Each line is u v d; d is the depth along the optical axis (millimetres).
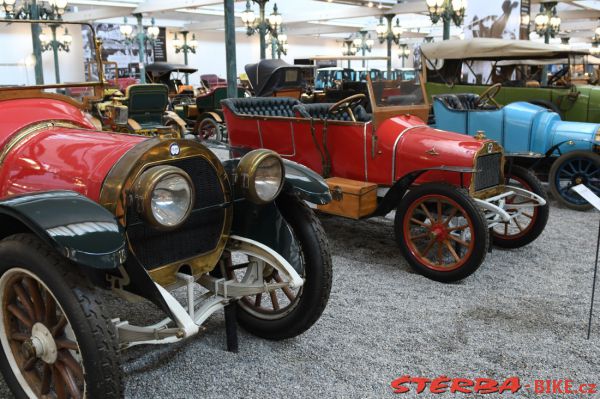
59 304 1723
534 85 6984
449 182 3561
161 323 2018
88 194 1964
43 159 2197
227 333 2512
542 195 4004
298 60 17688
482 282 3480
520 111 5590
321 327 2812
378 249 4125
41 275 1738
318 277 2447
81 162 2062
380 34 20219
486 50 6684
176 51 23406
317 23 26906
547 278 3562
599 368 2455
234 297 2328
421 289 3350
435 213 3883
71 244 1633
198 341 2635
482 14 10750
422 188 3484
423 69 7387
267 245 2486
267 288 2293
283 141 4391
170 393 2203
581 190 2771
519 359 2521
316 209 3990
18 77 2838
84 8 20719
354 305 3094
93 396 1713
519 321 2914
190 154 2107
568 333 2783
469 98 6285
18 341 2033
